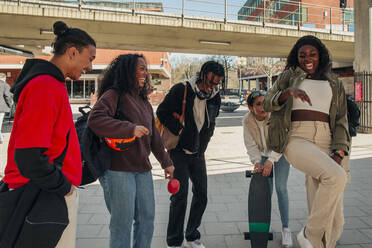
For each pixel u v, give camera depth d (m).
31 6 13.16
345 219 3.57
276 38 18.23
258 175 2.79
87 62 1.69
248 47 19.70
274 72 34.50
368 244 2.96
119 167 2.15
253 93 3.01
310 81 2.34
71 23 14.43
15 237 1.44
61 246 1.60
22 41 16.25
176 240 2.79
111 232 2.16
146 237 2.29
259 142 3.13
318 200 2.17
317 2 38.47
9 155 1.52
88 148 2.02
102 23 14.63
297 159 2.29
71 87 34.94
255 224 2.71
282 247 2.95
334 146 2.30
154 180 5.32
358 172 5.71
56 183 1.44
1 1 13.34
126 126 1.96
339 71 31.38
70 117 1.59
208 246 3.00
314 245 2.23
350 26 37.88
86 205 4.13
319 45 2.32
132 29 15.59
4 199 1.46
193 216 2.92
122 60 2.24
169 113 2.76
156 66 32.78
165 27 15.49
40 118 1.38
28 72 1.52
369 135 10.92
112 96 2.15
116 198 2.14
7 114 14.62
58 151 1.53
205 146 2.93
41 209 1.45
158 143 2.47
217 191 4.74
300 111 2.32
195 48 19.61
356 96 11.89
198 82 2.80
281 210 3.08
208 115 2.85
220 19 16.75
